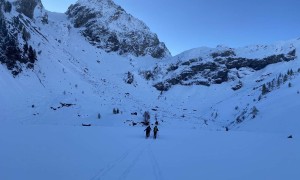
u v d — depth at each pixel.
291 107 133.75
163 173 14.95
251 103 192.50
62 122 129.12
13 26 180.62
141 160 18.73
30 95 149.38
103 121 135.75
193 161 19.00
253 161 18.94
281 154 21.92
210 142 31.22
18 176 12.99
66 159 17.77
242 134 44.72
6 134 30.08
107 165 16.45
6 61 156.62
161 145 27.98
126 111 160.50
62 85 177.88
